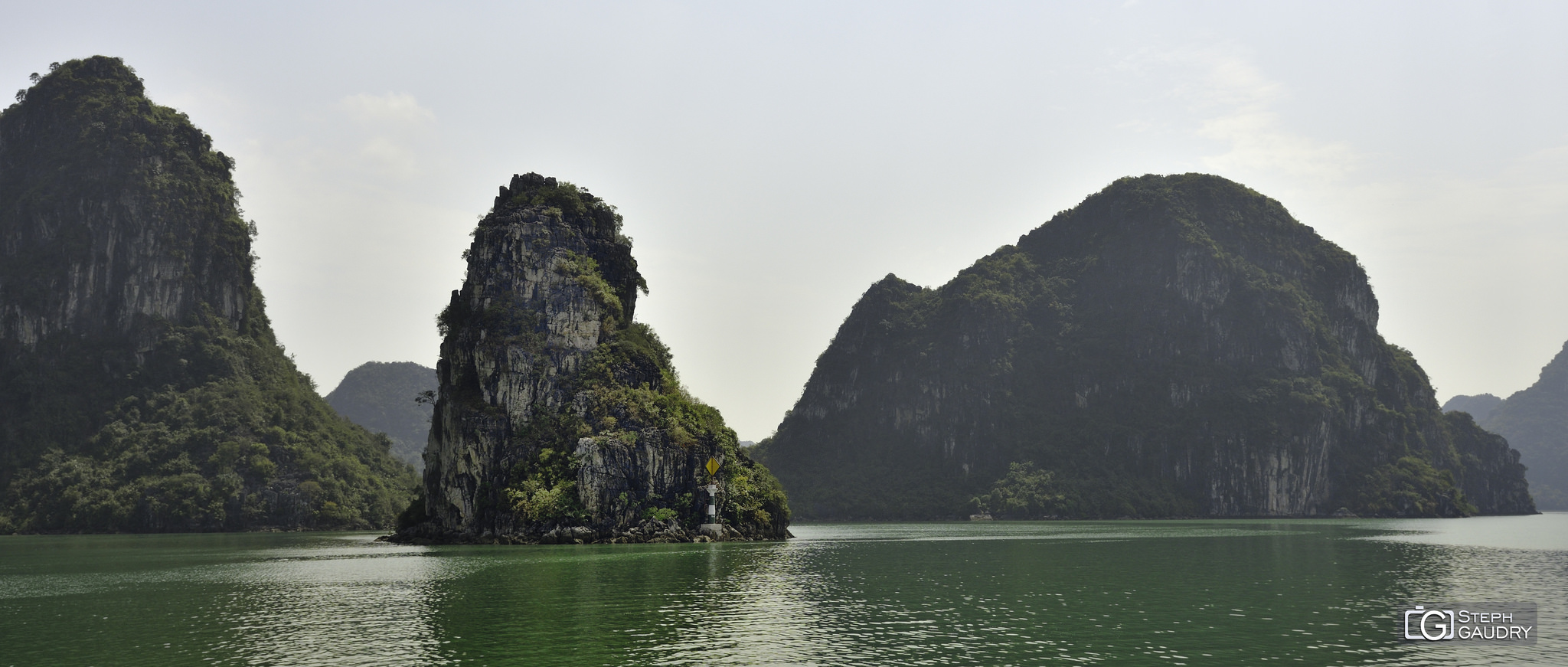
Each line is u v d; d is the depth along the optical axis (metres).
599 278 177.38
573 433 158.00
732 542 159.12
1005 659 52.56
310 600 75.62
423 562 112.88
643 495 157.12
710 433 169.12
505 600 75.00
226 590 83.12
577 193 184.50
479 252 173.88
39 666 51.72
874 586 85.00
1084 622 64.44
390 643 57.09
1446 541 166.12
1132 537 186.25
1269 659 52.75
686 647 55.81
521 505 152.00
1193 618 66.06
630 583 87.44
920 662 51.78
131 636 59.78
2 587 88.75
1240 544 153.12
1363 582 88.75
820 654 53.94
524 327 166.38
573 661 52.34
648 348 180.38
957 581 89.06
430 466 174.88
